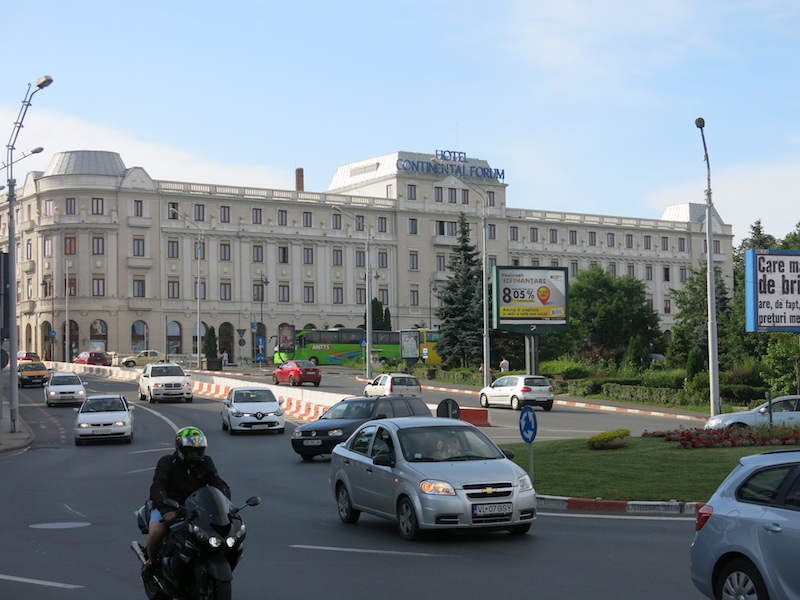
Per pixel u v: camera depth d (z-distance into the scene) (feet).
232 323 338.95
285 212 350.64
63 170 327.26
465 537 45.09
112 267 317.83
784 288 121.70
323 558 39.73
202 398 177.37
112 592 33.63
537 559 38.93
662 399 163.43
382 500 46.50
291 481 71.10
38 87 114.11
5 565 38.86
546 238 406.41
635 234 432.25
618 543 42.63
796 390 147.54
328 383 214.07
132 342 320.70
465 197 385.50
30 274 331.36
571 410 157.17
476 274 241.55
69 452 98.07
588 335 286.25
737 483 28.22
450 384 211.41
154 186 326.65
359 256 364.17
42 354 322.34
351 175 400.47
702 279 280.31
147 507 31.07
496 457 46.70
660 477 61.46
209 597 27.45
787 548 25.63
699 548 28.53
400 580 34.91
